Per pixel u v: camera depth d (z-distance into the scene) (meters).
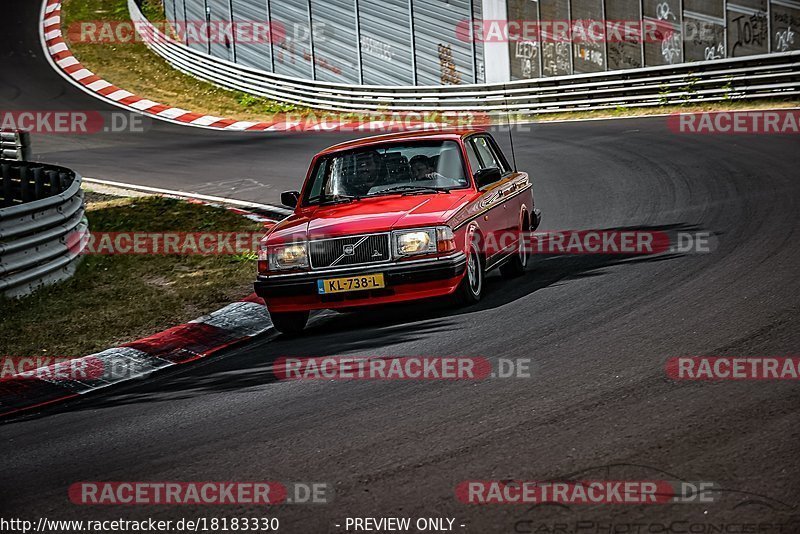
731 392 19.86
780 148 58.50
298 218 32.31
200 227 53.22
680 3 87.56
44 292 39.94
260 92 115.88
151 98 119.06
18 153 71.81
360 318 32.56
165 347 31.64
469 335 27.42
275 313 31.20
